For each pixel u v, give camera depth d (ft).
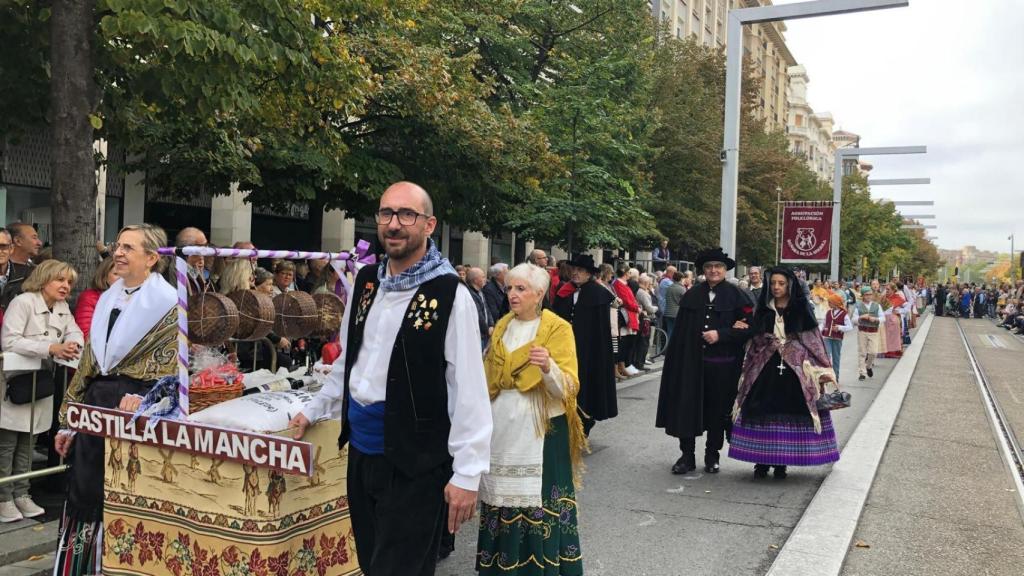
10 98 21.99
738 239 96.68
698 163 79.25
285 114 27.17
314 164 33.24
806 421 21.85
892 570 15.47
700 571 15.11
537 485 12.50
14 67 21.29
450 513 8.92
